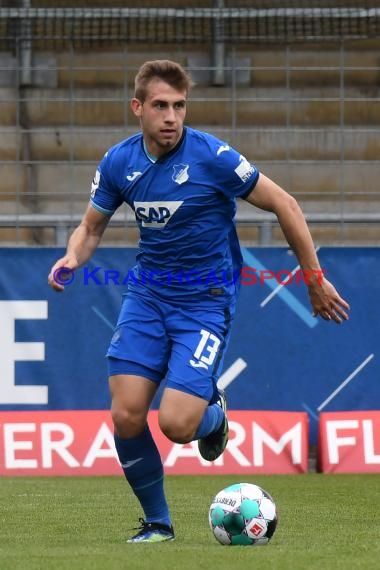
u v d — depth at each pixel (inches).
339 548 701.9
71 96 1550.2
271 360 1453.0
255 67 1630.2
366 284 1456.7
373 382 1456.7
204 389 717.9
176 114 703.7
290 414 1414.9
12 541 770.8
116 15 1625.2
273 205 735.1
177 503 1056.8
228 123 1678.2
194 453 1392.7
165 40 1643.7
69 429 1403.8
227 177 726.5
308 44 1686.8
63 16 1621.6
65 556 655.1
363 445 1413.6
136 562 624.4
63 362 1453.0
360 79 1689.2
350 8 1642.5
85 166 1651.1
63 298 1455.5
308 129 1654.8
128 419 719.1
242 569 599.2
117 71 1685.5
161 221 730.8
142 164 730.2
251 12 1635.1
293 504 1047.6
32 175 1635.1
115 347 732.0
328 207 1621.6
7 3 1694.1
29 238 1615.4
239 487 732.7
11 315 1449.3
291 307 1453.0
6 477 1360.7
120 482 1290.6
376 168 1641.2
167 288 736.3
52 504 1050.1
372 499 1094.4
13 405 1446.9
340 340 1456.7
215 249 744.3
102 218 768.9
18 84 1657.2
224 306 750.5
